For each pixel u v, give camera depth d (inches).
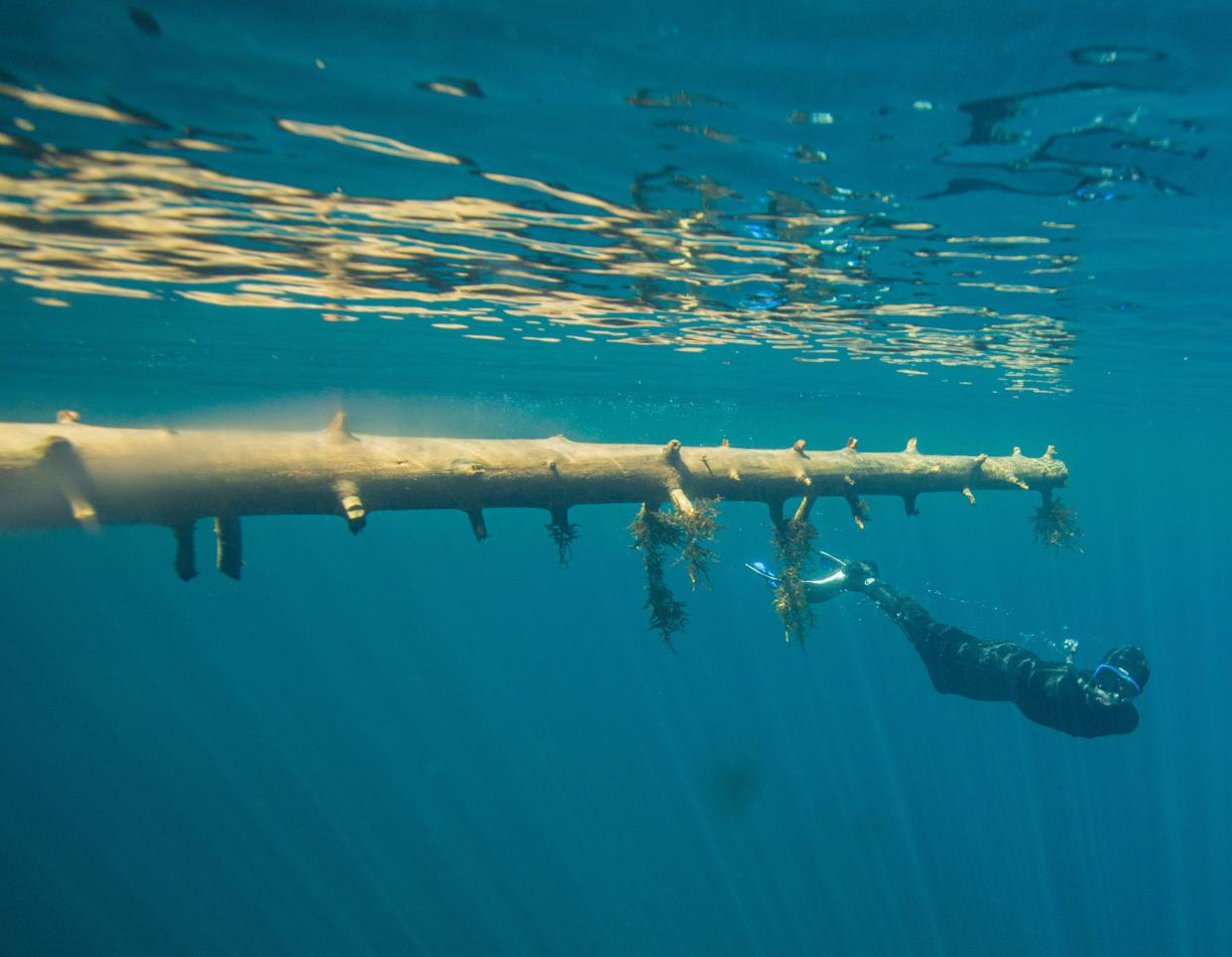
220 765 1487.5
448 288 471.8
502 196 299.1
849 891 956.0
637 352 744.3
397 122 227.0
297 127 229.3
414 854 1090.1
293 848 1116.5
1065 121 227.0
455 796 1279.5
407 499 161.6
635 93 209.9
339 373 906.1
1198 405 1143.6
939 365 820.6
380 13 166.4
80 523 123.0
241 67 190.4
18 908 944.3
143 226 337.7
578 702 1830.7
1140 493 4074.8
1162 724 1724.9
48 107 212.2
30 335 658.8
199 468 135.2
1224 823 1252.5
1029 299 493.7
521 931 908.6
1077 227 337.4
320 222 333.4
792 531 236.5
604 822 1171.3
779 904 936.9
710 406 1275.8
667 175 275.6
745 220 332.5
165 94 205.2
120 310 548.1
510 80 200.8
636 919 925.8
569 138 241.0
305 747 1576.0
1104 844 1133.7
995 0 165.9
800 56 189.5
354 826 1181.7
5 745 1729.8
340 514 156.5
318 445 151.2
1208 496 4040.4
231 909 962.7
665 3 165.9
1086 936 913.5
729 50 186.4
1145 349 685.3
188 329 628.4
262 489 142.4
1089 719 289.7
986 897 962.1
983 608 1948.8
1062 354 727.1
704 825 1135.0
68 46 176.4
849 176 275.7
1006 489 306.8
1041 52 187.2
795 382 972.6
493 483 170.6
